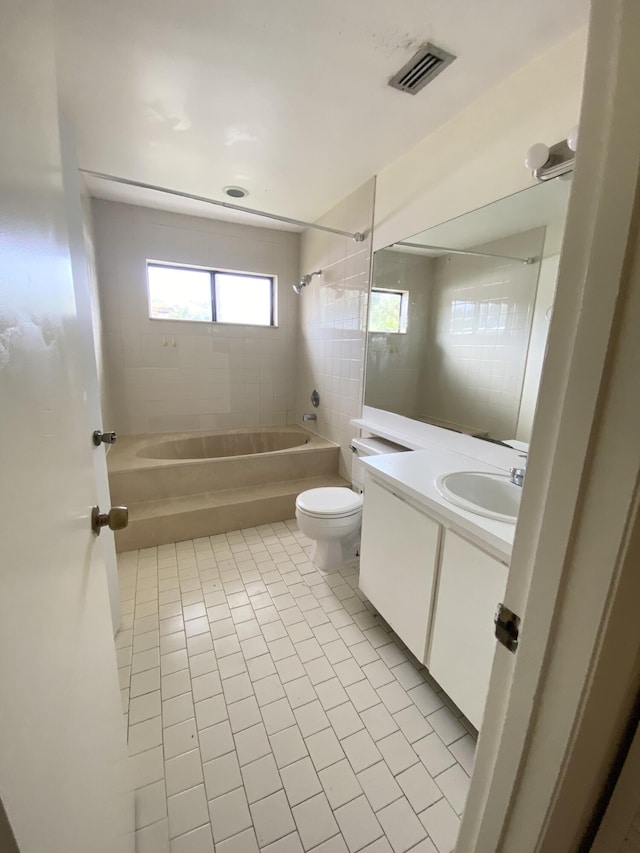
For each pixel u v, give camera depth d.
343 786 1.08
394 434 2.17
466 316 1.72
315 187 2.43
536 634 0.48
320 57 1.32
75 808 0.50
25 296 0.44
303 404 3.56
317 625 1.69
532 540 0.49
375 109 1.60
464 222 1.66
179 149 1.96
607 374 0.37
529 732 0.50
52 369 0.54
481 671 1.10
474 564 1.10
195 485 2.62
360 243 2.45
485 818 0.60
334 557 2.09
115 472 2.39
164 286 3.12
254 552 2.28
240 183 2.38
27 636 0.40
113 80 1.44
